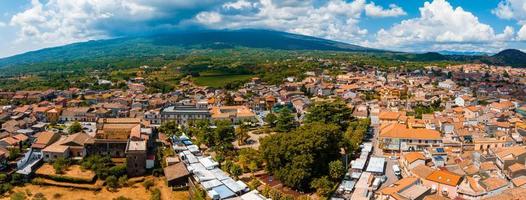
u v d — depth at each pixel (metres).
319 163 175.12
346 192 158.88
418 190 145.38
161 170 190.25
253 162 186.50
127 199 166.88
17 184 176.88
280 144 178.62
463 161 182.88
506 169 167.50
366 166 189.38
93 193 172.38
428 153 195.75
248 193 157.00
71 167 192.62
